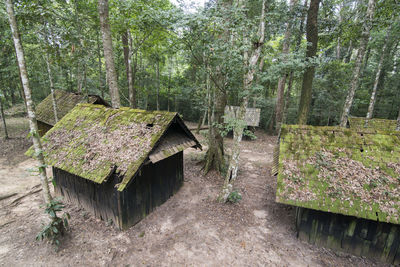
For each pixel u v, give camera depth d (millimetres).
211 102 10039
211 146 9750
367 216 4246
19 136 13484
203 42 6742
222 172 9516
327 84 17156
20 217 6055
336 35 10820
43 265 4418
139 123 6383
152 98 23625
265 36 8117
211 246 5164
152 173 6391
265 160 12094
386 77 17594
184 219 6270
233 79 7160
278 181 5082
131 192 5660
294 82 21812
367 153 5164
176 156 7750
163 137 5949
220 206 7027
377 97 18094
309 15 9516
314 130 6039
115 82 9180
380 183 4586
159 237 5445
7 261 4477
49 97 14422
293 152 5625
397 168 4750
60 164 5930
